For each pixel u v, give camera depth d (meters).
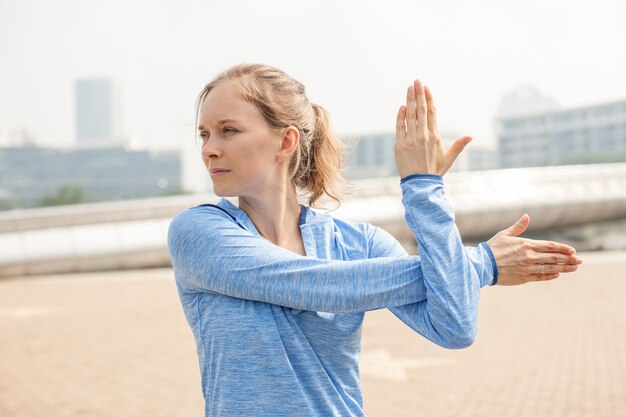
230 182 1.65
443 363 8.97
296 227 1.77
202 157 1.67
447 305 1.51
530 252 1.62
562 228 35.38
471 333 1.54
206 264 1.58
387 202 28.75
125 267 25.67
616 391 7.26
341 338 1.61
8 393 7.98
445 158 1.61
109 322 13.34
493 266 1.61
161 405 7.30
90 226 25.42
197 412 7.01
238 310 1.57
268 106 1.64
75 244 24.78
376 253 1.79
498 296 15.65
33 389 8.16
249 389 1.54
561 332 11.02
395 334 11.05
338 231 1.79
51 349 10.78
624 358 8.92
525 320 12.30
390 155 168.38
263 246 1.58
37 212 25.00
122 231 25.58
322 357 1.60
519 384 7.75
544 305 14.09
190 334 11.77
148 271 25.36
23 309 15.57
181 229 1.64
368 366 8.92
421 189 1.56
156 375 8.74
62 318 14.05
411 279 1.56
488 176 32.84
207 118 1.65
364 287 1.54
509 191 32.75
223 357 1.56
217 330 1.57
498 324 11.95
